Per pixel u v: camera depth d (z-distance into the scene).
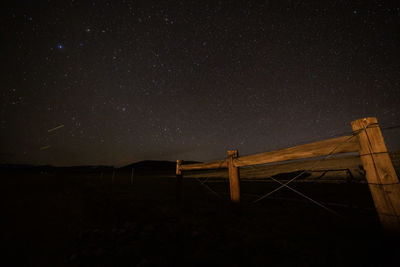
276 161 3.00
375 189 1.88
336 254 1.86
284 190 6.23
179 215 3.79
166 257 1.94
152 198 6.19
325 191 5.05
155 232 2.76
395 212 1.72
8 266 1.72
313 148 2.51
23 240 2.39
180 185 5.41
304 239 2.31
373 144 1.92
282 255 1.92
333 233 2.45
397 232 1.69
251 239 2.38
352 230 2.51
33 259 1.89
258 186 7.91
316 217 3.25
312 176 7.95
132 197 6.39
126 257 1.95
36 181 11.70
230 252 2.04
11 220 3.22
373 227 2.57
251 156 3.45
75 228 2.95
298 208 3.96
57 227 2.98
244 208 4.27
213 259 1.88
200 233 2.67
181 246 2.23
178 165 5.54
